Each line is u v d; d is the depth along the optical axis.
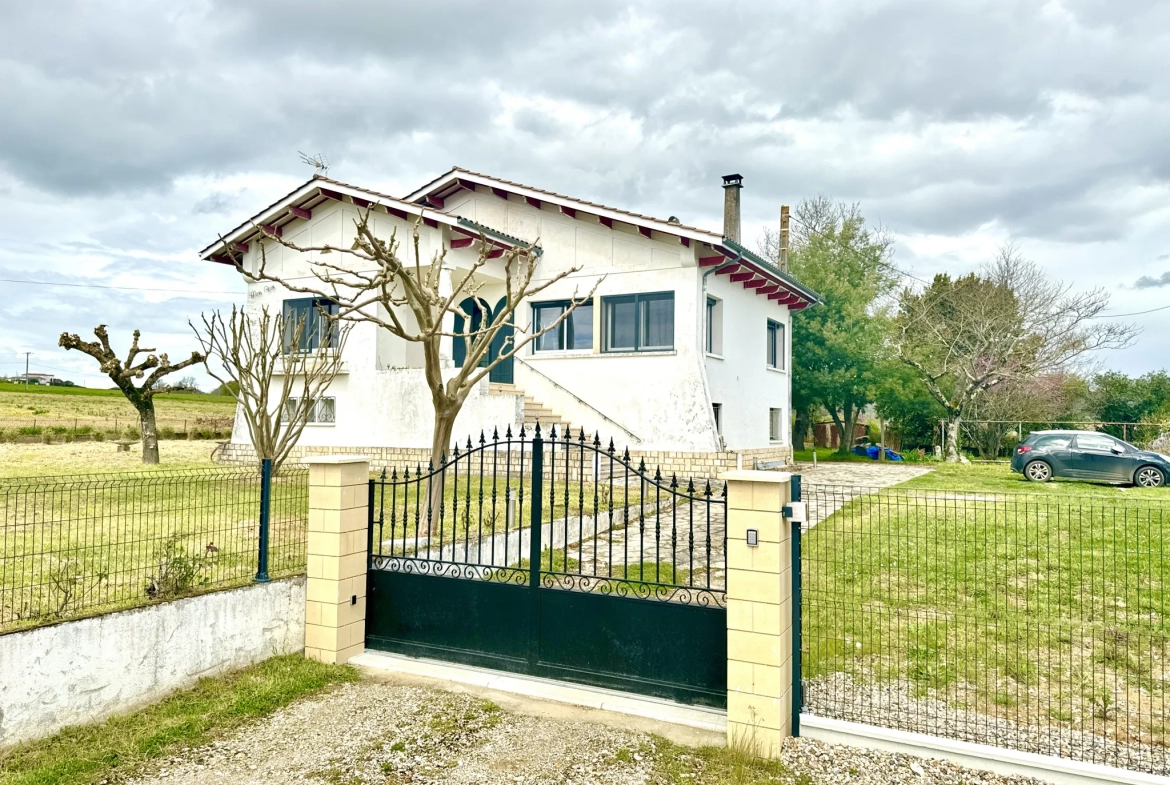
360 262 18.11
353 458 6.39
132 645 5.10
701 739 4.76
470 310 19.56
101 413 39.09
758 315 20.78
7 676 4.41
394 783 4.20
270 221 18.97
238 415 19.94
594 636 5.57
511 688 5.58
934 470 20.75
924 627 6.68
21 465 16.92
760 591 4.60
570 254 17.84
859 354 27.42
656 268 16.78
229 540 6.95
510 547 8.94
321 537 6.30
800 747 4.63
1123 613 6.91
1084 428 28.56
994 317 28.91
